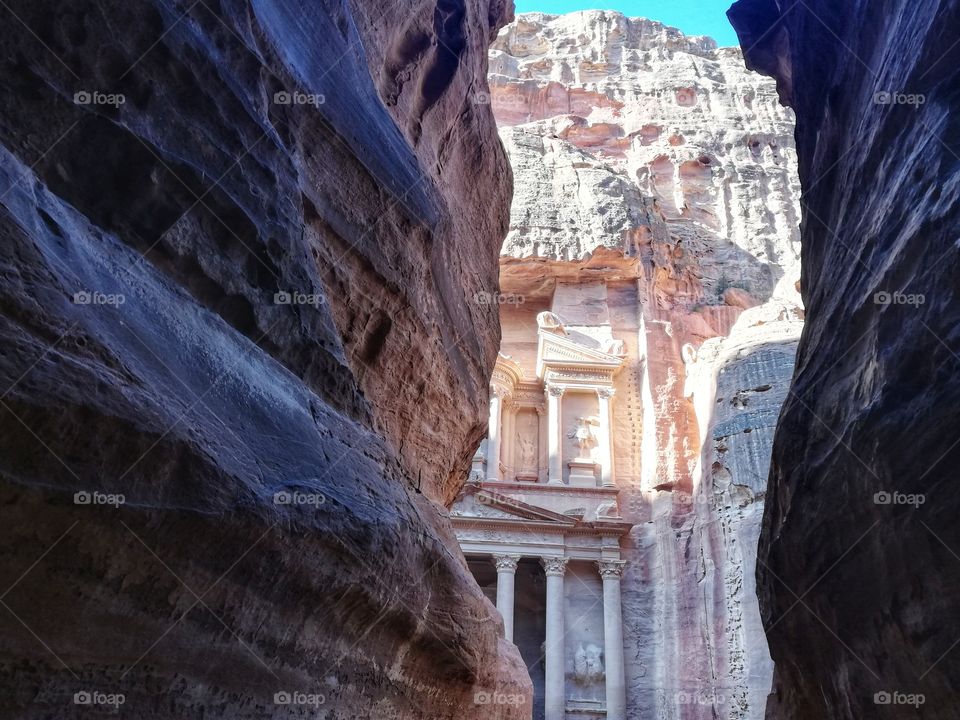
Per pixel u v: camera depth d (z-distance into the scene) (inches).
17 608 159.5
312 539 230.4
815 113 561.3
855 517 311.7
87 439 168.1
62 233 197.8
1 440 152.9
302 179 331.6
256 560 211.9
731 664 1291.8
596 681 1491.1
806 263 549.3
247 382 246.8
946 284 264.7
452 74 575.8
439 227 467.5
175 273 244.1
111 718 179.0
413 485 383.9
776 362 1508.4
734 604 1327.5
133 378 187.2
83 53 227.5
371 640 280.8
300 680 240.5
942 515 250.8
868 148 402.9
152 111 244.7
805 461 378.9
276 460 236.1
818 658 374.3
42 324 168.6
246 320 265.6
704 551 1428.4
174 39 253.9
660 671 1430.9
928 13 345.4
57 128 218.8
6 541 155.7
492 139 706.8
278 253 282.2
